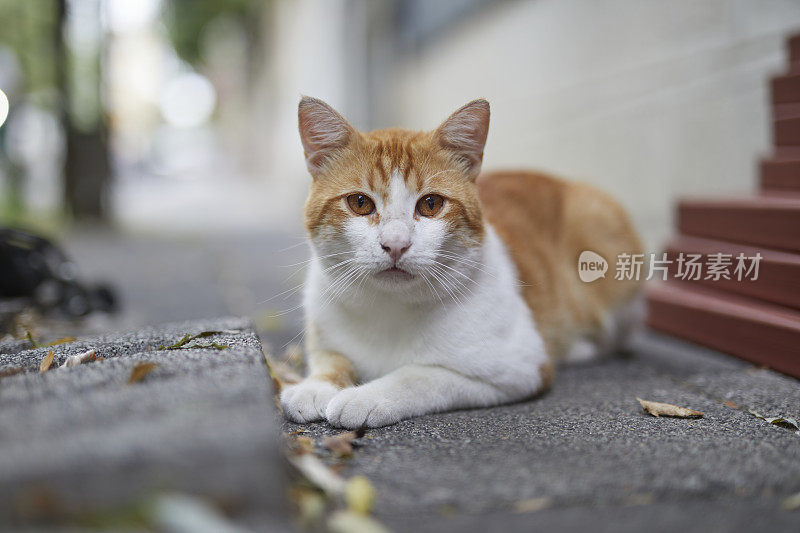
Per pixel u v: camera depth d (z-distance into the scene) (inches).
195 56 197.5
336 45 113.7
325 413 19.3
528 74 56.7
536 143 55.9
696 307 27.8
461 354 20.5
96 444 13.2
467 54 68.7
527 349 21.4
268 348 27.9
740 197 28.3
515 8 58.2
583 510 14.7
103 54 80.5
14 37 91.4
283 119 175.3
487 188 27.6
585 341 27.6
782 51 34.5
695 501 15.1
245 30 233.0
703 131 38.2
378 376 21.3
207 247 63.4
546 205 27.7
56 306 31.2
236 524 13.0
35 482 12.6
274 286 41.8
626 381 24.3
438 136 20.8
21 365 18.7
